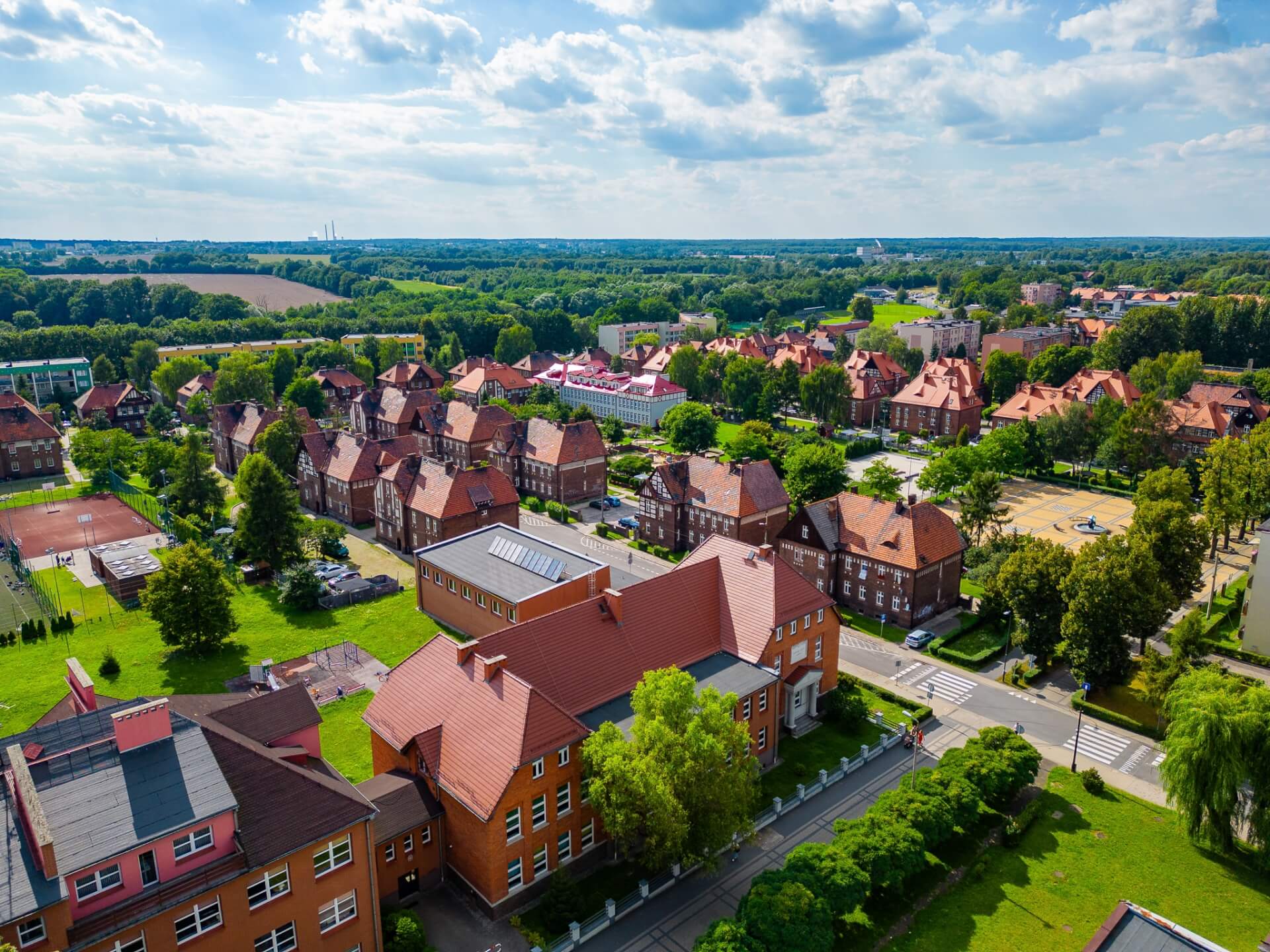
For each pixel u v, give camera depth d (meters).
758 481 111.25
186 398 198.12
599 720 57.19
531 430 143.38
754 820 58.19
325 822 42.12
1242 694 56.81
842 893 46.56
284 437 142.38
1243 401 165.00
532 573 81.25
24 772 36.34
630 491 146.38
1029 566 78.31
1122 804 61.28
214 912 38.75
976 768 58.12
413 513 112.50
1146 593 74.31
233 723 47.97
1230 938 48.72
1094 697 77.19
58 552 114.12
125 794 37.66
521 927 49.09
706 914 50.72
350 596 97.12
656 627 65.56
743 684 62.78
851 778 64.38
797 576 71.19
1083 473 156.25
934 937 48.78
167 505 128.38
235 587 101.38
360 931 44.72
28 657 83.50
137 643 86.69
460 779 50.66
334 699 74.69
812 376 193.00
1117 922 38.16
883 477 123.88
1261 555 84.00
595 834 54.94
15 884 33.31
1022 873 54.22
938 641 86.56
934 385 189.75
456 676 55.84
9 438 151.25
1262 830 53.81
